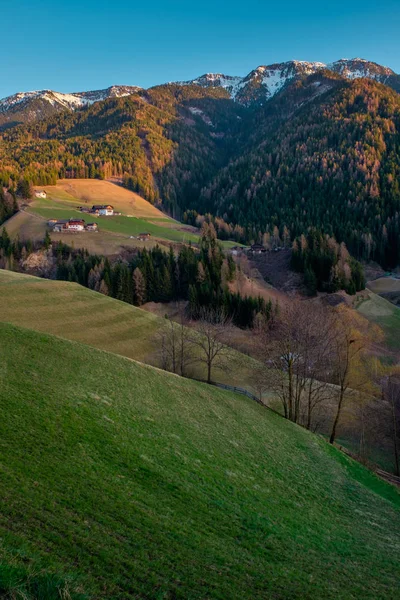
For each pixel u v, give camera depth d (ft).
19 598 34.01
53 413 83.87
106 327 254.68
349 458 152.25
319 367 196.13
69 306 265.95
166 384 143.95
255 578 54.70
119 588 42.98
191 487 77.00
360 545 80.33
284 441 138.00
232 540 63.93
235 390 191.21
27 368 106.32
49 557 43.06
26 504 52.03
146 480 72.74
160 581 46.80
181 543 57.16
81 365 125.59
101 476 67.41
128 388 122.11
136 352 237.45
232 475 91.20
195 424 116.88
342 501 104.47
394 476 156.15
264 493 89.04
